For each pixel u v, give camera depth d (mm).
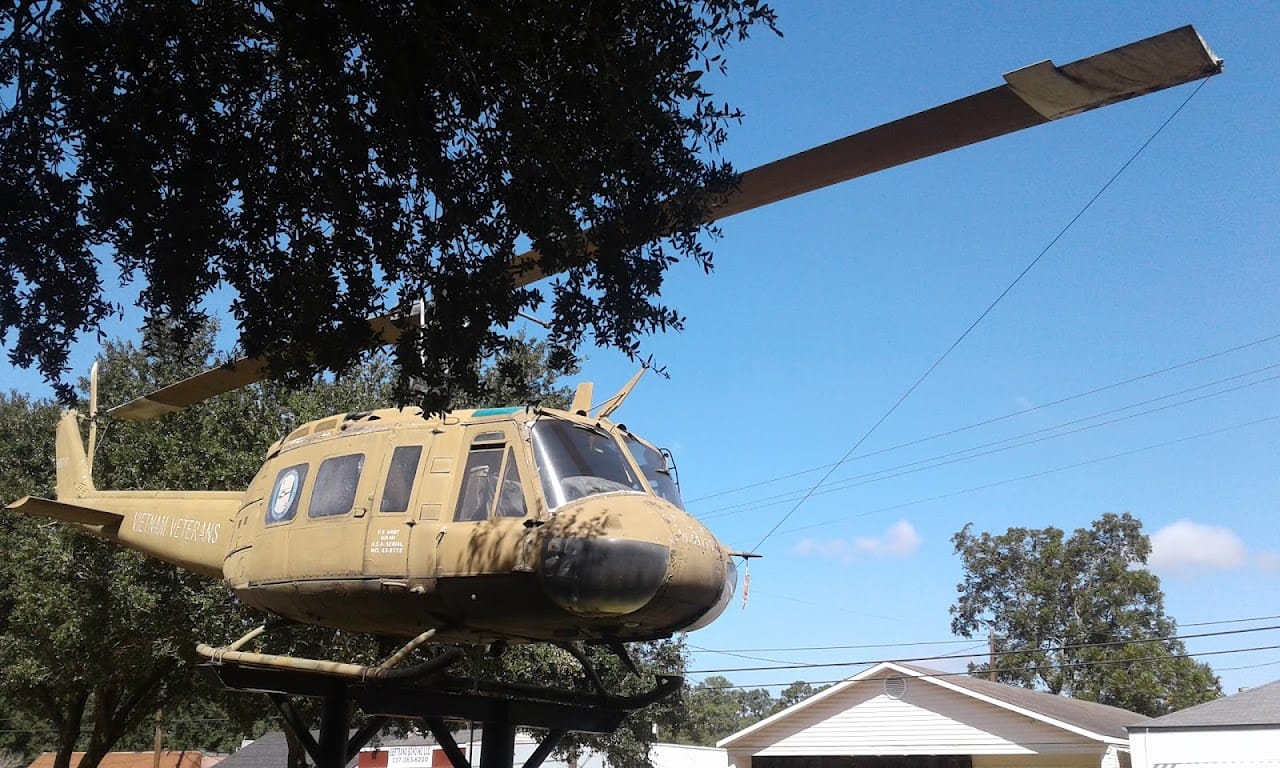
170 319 7781
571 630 7469
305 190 7355
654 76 6051
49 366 7469
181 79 7168
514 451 7512
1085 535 51531
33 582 18750
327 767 7945
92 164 7203
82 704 24250
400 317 7172
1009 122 5402
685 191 6309
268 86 7375
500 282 6617
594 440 7883
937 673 23250
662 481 8461
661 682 8969
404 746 35969
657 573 6922
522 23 6195
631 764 22531
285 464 8562
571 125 6402
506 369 7297
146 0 6777
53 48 6980
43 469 22984
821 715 24359
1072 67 4801
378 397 19922
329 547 7703
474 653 8586
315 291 7188
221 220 7281
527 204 6520
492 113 6699
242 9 7059
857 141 5664
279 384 7871
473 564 7125
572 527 6992
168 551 10398
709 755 43531
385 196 7152
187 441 20016
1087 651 48219
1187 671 45469
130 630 18766
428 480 7598
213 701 24156
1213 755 19750
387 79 6715
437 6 6449
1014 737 22062
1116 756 23219
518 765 32594
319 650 17016
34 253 7266
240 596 8641
